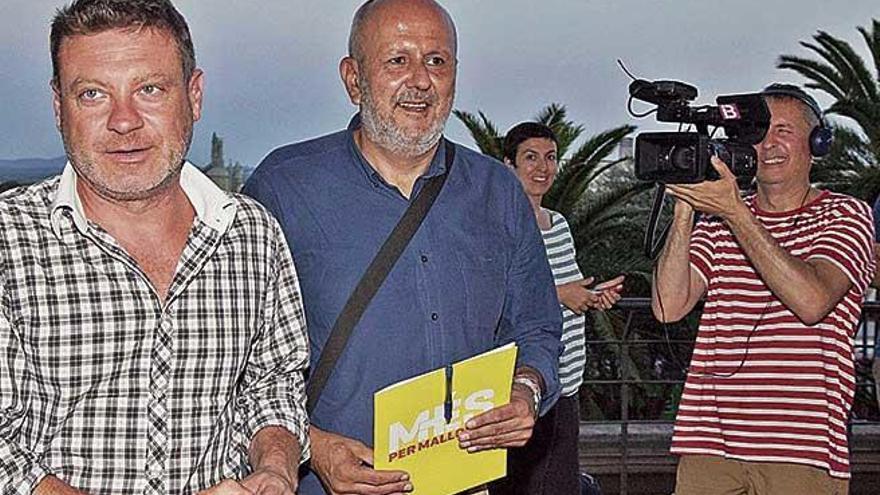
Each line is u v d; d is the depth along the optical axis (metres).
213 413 2.40
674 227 3.81
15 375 2.25
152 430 2.34
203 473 2.40
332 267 2.98
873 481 7.07
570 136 17.20
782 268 3.50
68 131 2.27
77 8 2.27
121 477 2.32
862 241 3.67
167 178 2.30
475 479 2.93
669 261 3.81
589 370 10.65
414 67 2.91
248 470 2.51
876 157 18.61
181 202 2.42
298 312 2.59
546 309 3.27
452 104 2.99
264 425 2.49
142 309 2.32
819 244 3.66
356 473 2.81
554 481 5.17
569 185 16.89
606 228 16.64
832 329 3.62
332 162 3.04
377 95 2.93
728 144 3.54
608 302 5.19
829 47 19.16
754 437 3.66
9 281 2.25
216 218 2.41
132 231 2.36
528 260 3.22
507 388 2.90
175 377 2.36
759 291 3.69
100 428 2.31
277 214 3.01
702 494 3.75
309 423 2.70
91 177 2.27
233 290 2.43
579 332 5.28
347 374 2.97
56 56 2.28
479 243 3.09
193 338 2.38
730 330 3.73
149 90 2.28
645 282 16.36
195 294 2.39
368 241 2.99
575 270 5.48
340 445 2.88
